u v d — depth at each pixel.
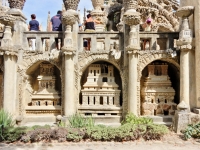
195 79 10.21
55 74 11.67
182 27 10.02
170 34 10.70
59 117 10.18
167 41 10.71
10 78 9.99
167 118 10.46
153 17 15.43
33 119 10.60
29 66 10.64
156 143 8.16
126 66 10.53
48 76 11.34
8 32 9.95
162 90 11.10
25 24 11.18
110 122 10.54
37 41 10.72
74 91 10.57
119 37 10.73
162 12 15.73
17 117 10.20
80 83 11.40
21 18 10.68
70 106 10.18
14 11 10.45
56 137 8.43
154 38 10.72
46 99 11.08
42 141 8.31
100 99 11.18
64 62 10.44
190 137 8.59
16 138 8.31
